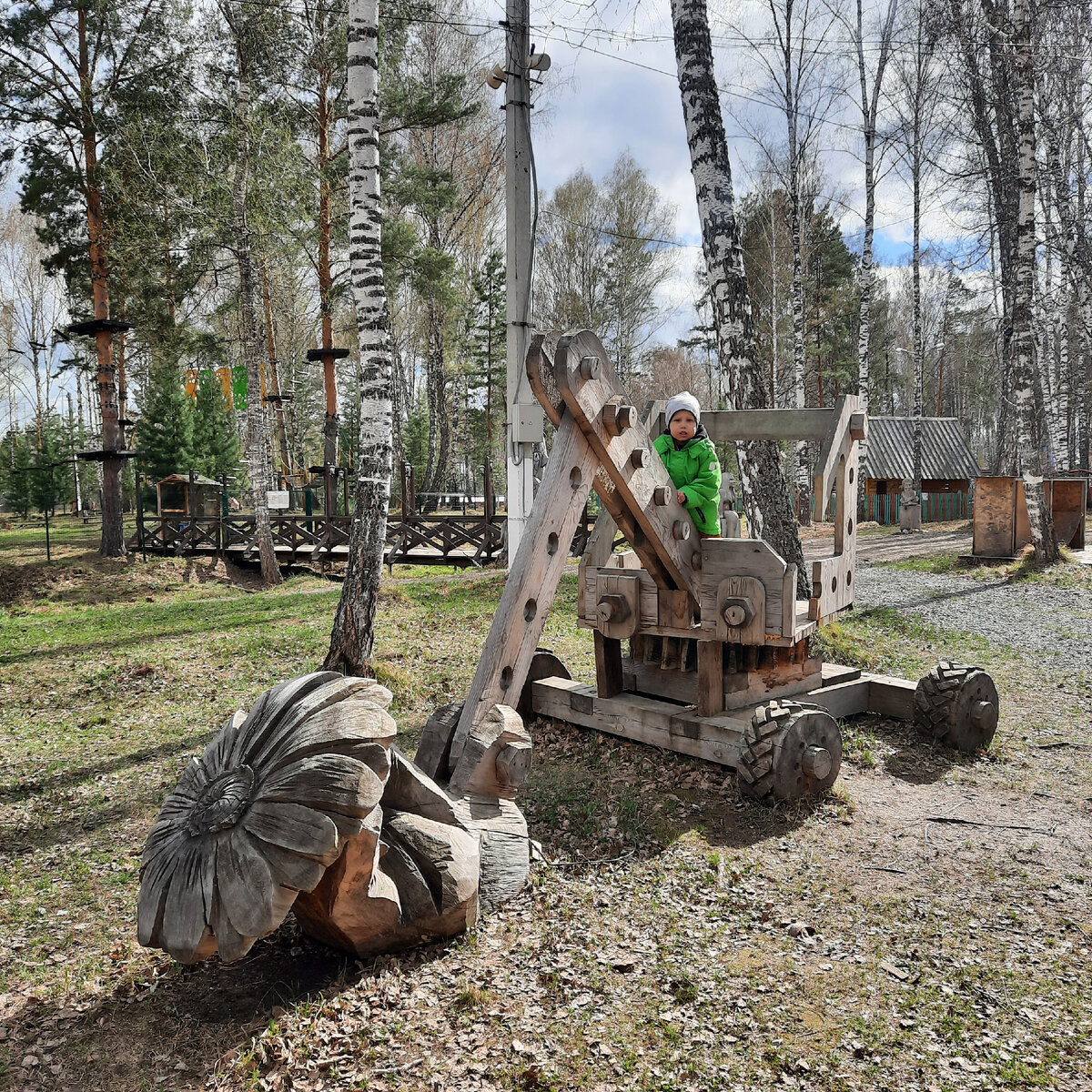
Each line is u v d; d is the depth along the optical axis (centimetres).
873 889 370
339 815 271
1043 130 1908
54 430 4053
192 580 1906
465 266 3675
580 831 438
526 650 411
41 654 1048
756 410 570
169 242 2094
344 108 2206
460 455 5328
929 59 2191
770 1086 247
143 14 2067
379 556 790
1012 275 2375
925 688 566
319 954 332
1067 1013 278
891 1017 277
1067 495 1677
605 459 425
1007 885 373
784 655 567
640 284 3884
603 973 305
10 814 526
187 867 276
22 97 2069
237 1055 270
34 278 4753
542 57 1058
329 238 2278
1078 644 908
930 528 2592
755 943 326
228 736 312
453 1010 285
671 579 507
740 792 473
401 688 752
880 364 5931
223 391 3578
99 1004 309
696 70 823
